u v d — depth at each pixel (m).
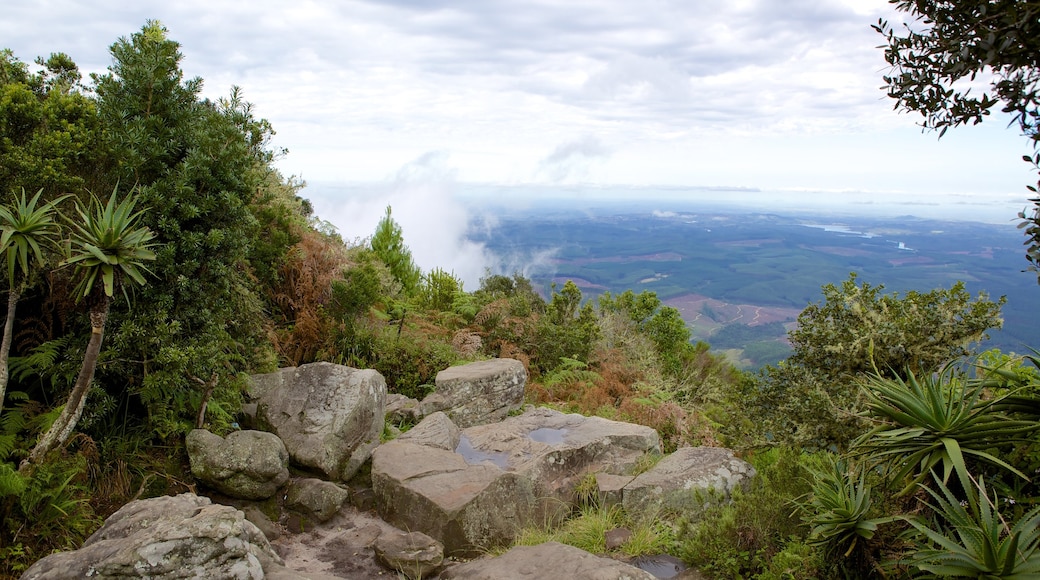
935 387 4.45
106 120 5.33
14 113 4.72
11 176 4.64
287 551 5.39
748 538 5.05
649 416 10.07
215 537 3.55
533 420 8.38
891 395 4.36
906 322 6.01
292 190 11.42
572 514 6.45
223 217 5.84
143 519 3.95
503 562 4.80
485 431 8.03
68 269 5.05
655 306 16.78
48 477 4.42
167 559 3.43
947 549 3.58
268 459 5.78
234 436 5.83
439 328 12.23
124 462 5.33
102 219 4.20
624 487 6.29
